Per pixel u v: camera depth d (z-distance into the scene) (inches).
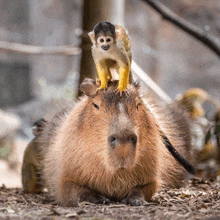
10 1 2007.9
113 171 273.7
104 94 289.9
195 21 1573.6
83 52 490.6
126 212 239.8
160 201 301.4
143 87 391.2
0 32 1964.8
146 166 305.1
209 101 509.4
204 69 1609.3
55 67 1819.6
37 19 1870.1
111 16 486.6
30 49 633.6
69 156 309.6
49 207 282.2
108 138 267.4
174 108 441.4
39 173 398.0
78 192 302.4
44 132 397.7
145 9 1673.2
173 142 371.9
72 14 1815.9
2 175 831.7
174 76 1635.1
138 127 283.7
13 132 1010.7
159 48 1656.0
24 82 1991.9
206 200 284.5
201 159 473.1
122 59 280.2
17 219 218.7
